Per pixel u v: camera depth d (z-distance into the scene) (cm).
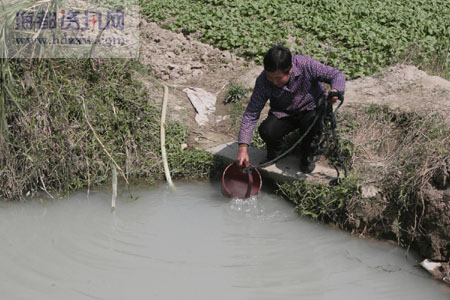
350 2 1088
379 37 859
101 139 558
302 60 478
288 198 533
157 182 571
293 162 554
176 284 405
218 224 493
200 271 422
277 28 920
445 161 446
